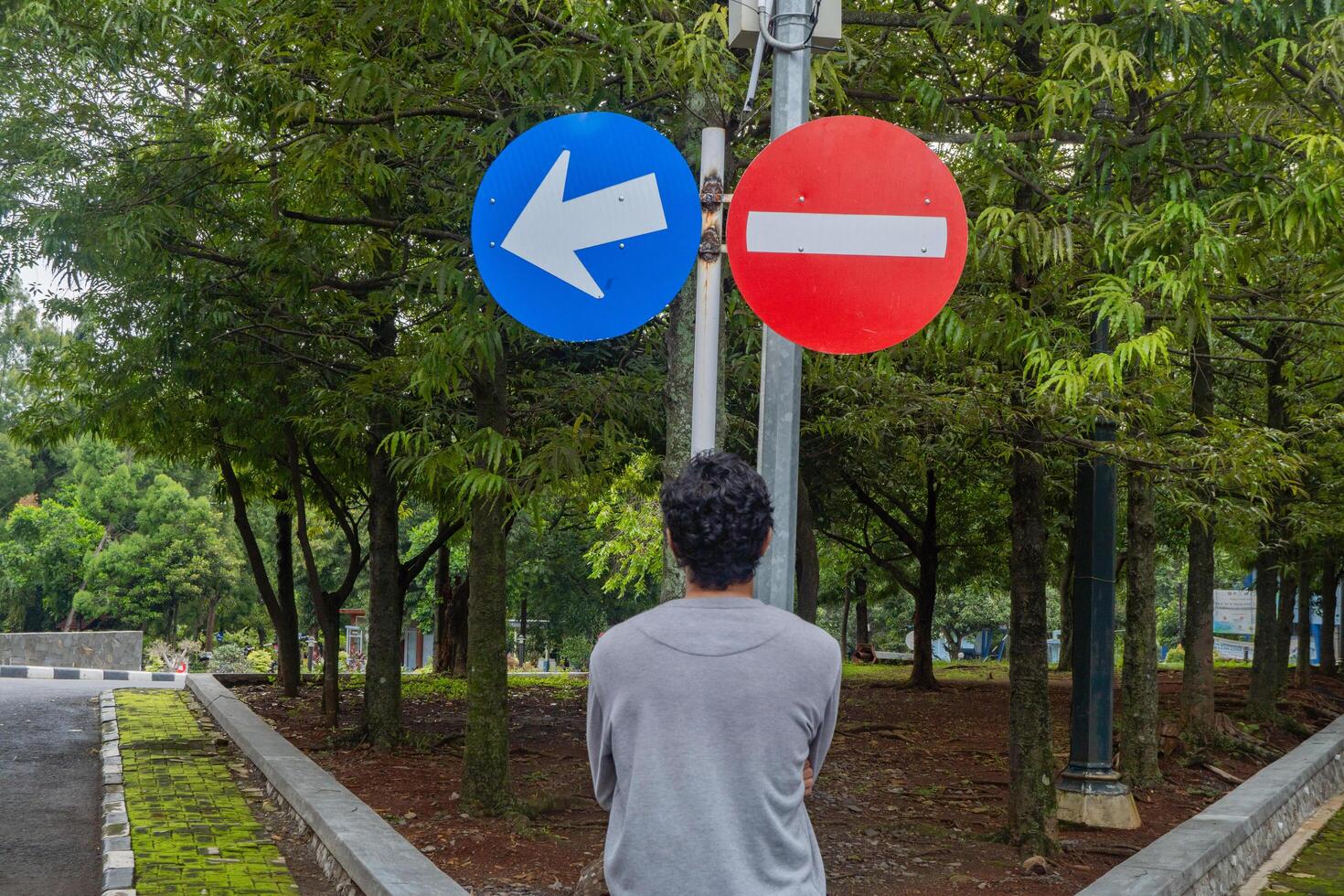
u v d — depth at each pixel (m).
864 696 19.25
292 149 6.88
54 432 13.17
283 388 12.02
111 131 9.92
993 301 5.96
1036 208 6.82
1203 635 13.45
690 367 6.01
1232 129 6.42
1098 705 9.10
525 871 6.96
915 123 7.03
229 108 8.15
